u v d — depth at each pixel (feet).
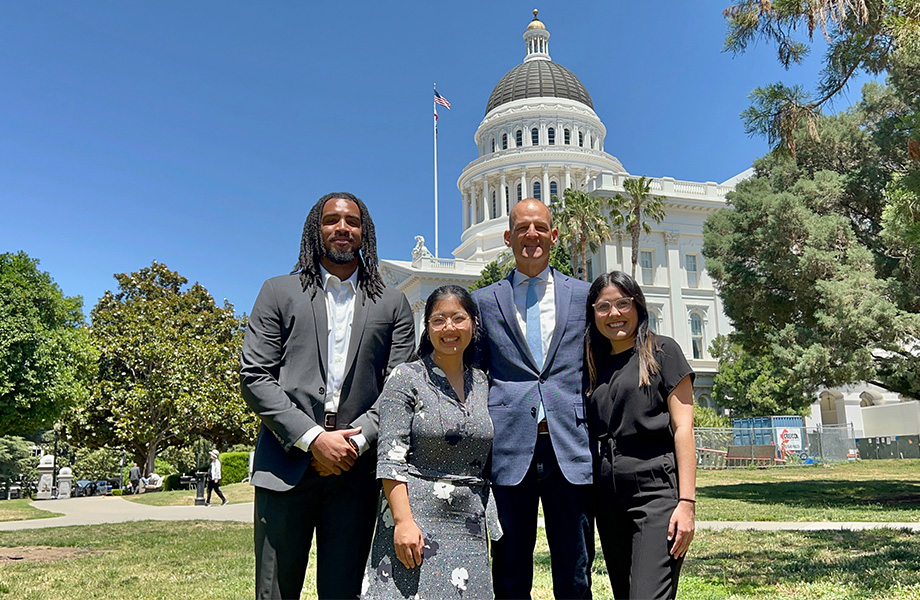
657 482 12.20
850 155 67.46
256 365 12.08
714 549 29.43
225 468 114.73
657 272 173.47
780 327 69.46
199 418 118.21
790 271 62.69
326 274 12.98
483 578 11.34
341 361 12.53
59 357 93.20
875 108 66.44
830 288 56.24
